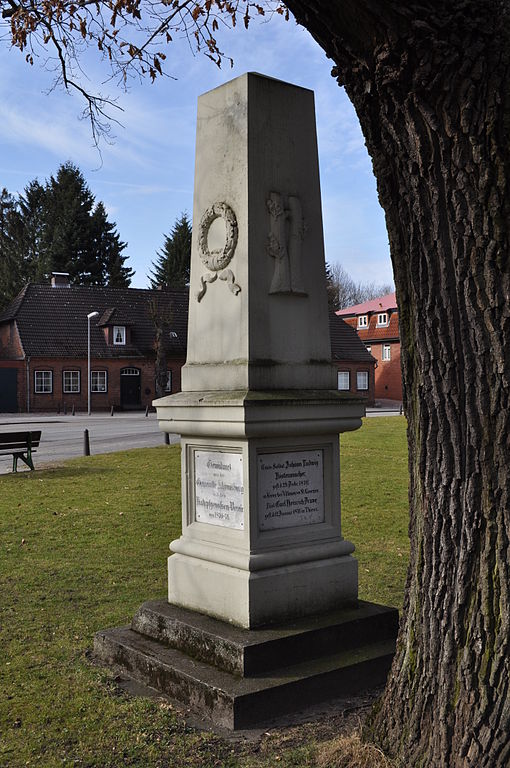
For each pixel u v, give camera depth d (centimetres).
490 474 344
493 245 332
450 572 360
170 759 424
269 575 534
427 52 324
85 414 4884
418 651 377
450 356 353
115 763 420
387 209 371
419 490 380
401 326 383
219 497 568
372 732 402
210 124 589
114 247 7469
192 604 572
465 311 346
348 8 331
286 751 427
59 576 820
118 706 493
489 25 318
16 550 942
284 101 577
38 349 5019
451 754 348
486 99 324
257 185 557
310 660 520
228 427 537
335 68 369
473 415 348
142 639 569
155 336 5475
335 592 572
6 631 642
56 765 419
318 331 591
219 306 575
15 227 7725
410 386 383
